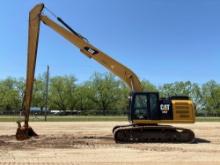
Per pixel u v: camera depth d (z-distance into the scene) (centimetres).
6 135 2647
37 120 5425
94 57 2309
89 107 9944
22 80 10094
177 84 9894
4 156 1627
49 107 9844
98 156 1638
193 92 9894
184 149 1894
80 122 4794
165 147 1964
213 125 4156
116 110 9238
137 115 2192
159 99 2206
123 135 2166
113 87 9888
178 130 2203
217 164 1446
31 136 2333
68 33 2303
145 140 2177
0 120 5388
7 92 9975
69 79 9938
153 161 1516
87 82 10006
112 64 2305
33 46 2239
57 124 4259
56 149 1866
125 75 2297
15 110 9188
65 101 9900
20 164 1419
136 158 1591
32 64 2230
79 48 2312
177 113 2183
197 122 5050
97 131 3209
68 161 1495
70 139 2302
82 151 1797
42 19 2277
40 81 9738
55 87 9869
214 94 9912
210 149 1898
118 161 1505
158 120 2180
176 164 1442
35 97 9638
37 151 1792
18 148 1898
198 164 1444
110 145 2038
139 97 2206
